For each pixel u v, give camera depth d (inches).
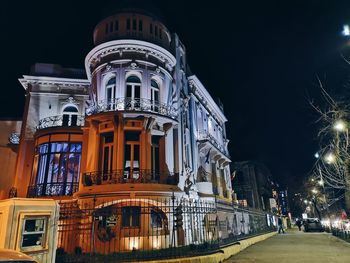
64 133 716.7
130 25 704.4
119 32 695.7
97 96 669.9
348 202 1259.8
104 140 634.8
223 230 761.0
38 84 850.1
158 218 561.3
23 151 774.5
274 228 1467.8
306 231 1466.5
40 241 262.7
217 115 1175.6
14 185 737.0
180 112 732.7
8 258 171.3
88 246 508.1
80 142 716.0
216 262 406.3
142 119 610.2
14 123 918.4
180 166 664.4
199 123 922.7
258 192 1828.2
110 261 357.4
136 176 596.4
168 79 720.3
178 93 741.3
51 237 270.8
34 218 260.1
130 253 414.3
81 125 788.0
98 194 540.7
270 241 849.5
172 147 662.5
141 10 726.5
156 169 634.2
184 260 365.7
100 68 684.7
